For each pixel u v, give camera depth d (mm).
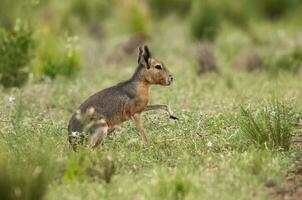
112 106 12383
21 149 11148
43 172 9586
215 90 17562
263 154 10891
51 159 10469
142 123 13445
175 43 25672
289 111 12898
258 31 27359
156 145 12125
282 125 11984
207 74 20047
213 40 26281
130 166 11070
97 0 30797
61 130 13086
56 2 28859
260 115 12547
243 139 11992
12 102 14719
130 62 22500
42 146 10820
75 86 17875
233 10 29062
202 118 13383
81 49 23109
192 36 26531
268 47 23688
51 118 14258
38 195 9320
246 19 28938
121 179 10297
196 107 15102
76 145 11672
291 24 28812
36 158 10367
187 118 13469
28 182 9320
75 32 27109
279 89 16844
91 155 10969
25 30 18141
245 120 12617
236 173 10391
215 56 22219
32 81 18156
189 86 17969
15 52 17844
